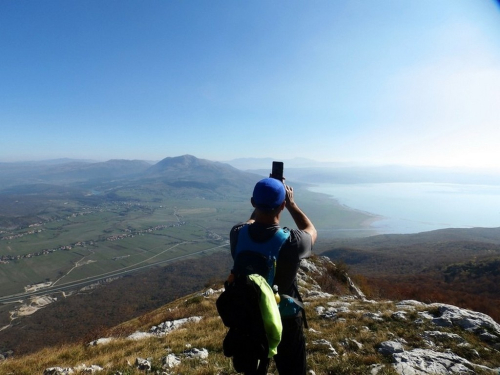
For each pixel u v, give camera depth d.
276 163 3.55
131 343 10.90
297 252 2.86
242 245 3.00
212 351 8.32
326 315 12.93
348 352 8.09
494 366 7.44
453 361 7.55
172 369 6.92
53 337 79.25
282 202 3.06
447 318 10.71
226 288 2.87
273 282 2.80
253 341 2.52
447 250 172.00
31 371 8.46
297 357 3.00
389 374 6.47
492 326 9.91
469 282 62.56
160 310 21.67
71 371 7.52
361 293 31.38
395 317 11.38
